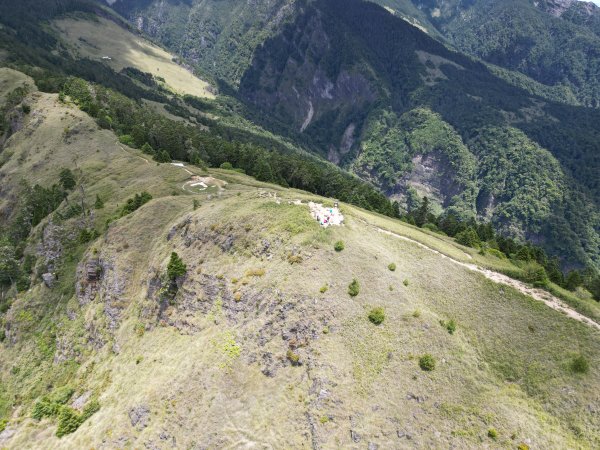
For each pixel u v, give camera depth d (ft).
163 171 396.37
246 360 189.57
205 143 549.54
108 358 247.29
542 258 356.18
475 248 316.81
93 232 333.01
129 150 453.99
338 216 246.88
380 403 168.14
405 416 165.99
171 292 243.19
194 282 235.61
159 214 304.71
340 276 205.98
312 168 521.24
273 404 173.06
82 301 290.56
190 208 300.20
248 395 179.22
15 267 341.62
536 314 211.41
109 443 189.57
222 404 179.22
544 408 175.94
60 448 201.05
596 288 289.33
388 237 250.37
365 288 205.05
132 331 247.50
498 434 162.20
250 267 222.89
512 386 184.14
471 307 215.51
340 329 188.14
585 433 166.30
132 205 332.80
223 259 238.27
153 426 184.96
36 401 246.68
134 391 206.39
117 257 283.18
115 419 197.98
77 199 377.09
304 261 210.38
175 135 505.25
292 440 162.30
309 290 197.26
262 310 201.36
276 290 201.36
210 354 196.75
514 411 171.42
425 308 207.82
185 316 228.43
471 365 187.21
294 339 186.80
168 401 188.65
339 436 160.56
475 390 177.06
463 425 164.76
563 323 205.67
